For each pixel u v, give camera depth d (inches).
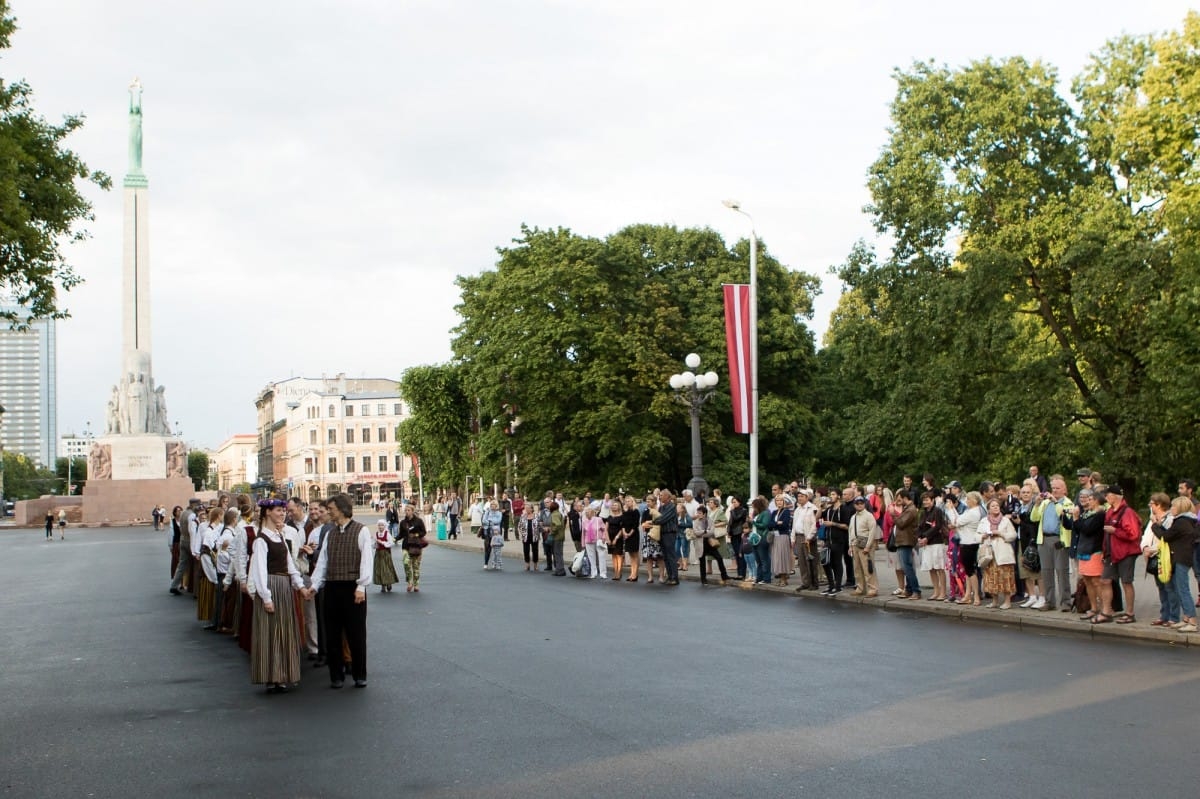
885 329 1518.2
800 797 265.0
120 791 283.7
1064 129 1362.0
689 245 2000.5
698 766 295.9
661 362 1785.2
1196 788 268.8
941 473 1571.1
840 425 2182.6
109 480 3120.1
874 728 342.3
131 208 3189.0
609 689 415.8
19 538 2373.3
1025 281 1382.9
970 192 1358.3
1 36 791.1
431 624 652.7
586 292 1755.7
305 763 308.7
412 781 285.4
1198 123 1148.5
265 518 436.1
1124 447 1226.6
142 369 3203.7
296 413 5767.7
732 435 1953.7
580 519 1199.6
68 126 936.3
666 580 960.3
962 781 277.7
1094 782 275.3
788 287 2086.6
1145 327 1222.3
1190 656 482.9
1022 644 532.7
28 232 783.1
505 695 406.6
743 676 443.2
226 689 441.4
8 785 293.0
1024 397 1273.4
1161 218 1236.5
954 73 1406.3
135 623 696.4
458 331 2342.5
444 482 2588.6
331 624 438.6
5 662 530.6
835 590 801.6
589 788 275.1
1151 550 555.5
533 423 1852.9
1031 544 657.6
